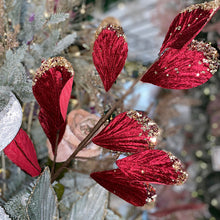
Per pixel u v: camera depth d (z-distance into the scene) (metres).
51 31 0.91
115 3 1.65
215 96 1.92
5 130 0.69
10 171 0.89
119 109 0.85
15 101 0.70
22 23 0.93
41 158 0.90
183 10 0.66
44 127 0.72
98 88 0.94
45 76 0.68
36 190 0.69
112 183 0.69
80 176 0.87
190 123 2.06
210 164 2.11
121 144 0.68
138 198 0.68
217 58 0.66
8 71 0.77
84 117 0.83
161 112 0.99
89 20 1.24
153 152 0.67
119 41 0.69
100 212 0.75
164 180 0.66
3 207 0.73
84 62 1.00
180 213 1.19
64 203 0.84
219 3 0.64
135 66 1.04
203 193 1.96
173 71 0.67
